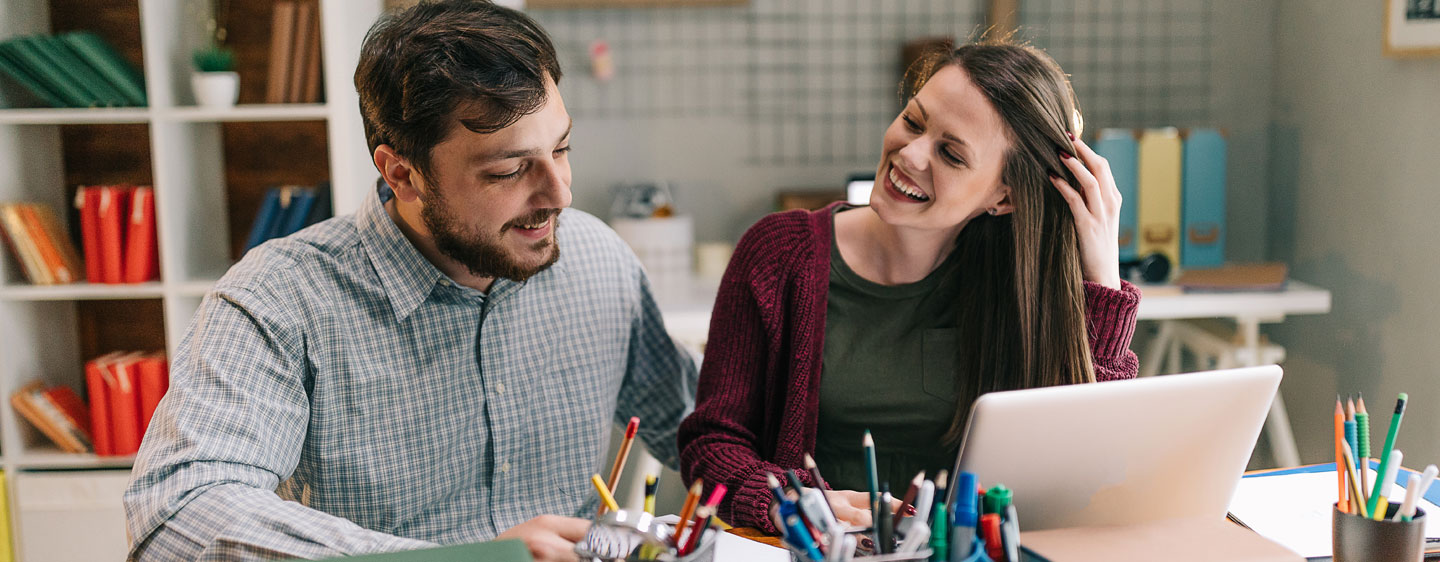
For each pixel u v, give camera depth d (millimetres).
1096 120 2990
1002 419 843
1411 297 2248
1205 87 2979
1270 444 2824
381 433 1195
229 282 1142
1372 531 880
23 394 2207
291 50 2244
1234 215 3010
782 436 1279
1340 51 2555
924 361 1296
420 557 769
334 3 2172
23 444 2240
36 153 2277
